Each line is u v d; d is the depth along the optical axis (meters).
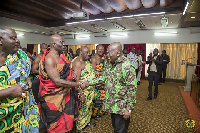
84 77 2.69
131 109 1.83
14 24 8.35
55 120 1.91
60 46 1.90
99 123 3.12
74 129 2.83
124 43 10.87
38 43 12.09
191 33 9.20
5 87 1.21
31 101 1.56
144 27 9.41
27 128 1.49
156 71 4.75
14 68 1.30
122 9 6.66
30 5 6.16
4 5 6.18
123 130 1.97
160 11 6.29
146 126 3.04
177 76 9.87
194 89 4.27
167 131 2.83
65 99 2.00
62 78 1.89
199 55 9.17
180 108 4.07
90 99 2.78
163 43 10.08
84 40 12.09
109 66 2.00
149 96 4.81
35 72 2.81
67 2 5.94
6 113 1.22
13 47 1.24
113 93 1.89
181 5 5.95
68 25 8.73
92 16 7.78
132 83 1.81
